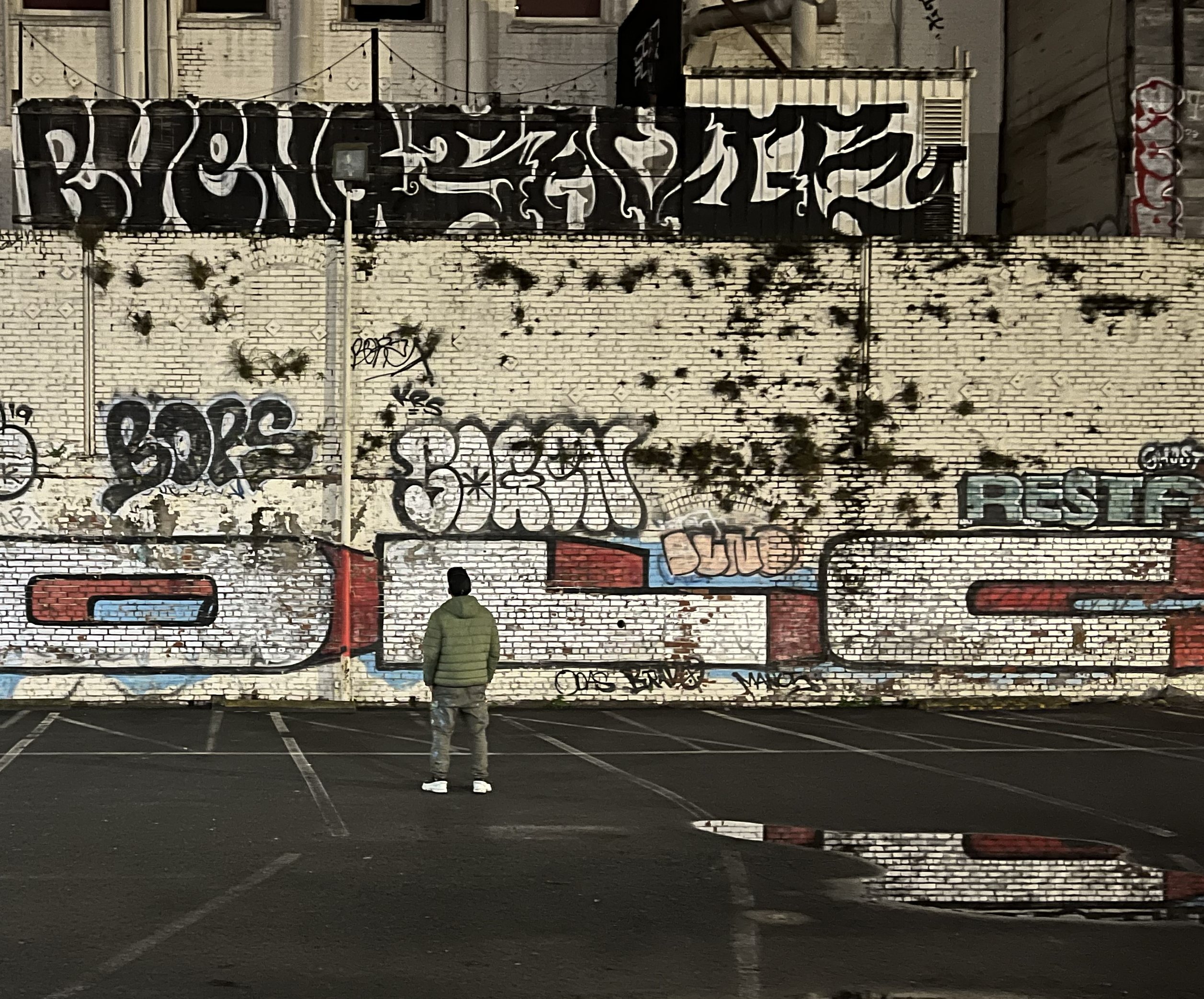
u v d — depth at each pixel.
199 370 15.41
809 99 16.30
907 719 14.84
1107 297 15.73
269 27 20.36
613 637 15.63
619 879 7.96
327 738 13.29
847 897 7.65
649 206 16.11
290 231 15.60
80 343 15.30
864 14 21.14
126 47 20.06
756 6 20.09
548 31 20.62
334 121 15.88
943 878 8.08
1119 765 11.97
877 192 16.22
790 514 15.70
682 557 15.66
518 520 15.59
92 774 11.17
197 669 15.45
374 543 15.53
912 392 15.70
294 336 15.45
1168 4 17.45
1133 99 17.48
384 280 15.50
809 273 15.66
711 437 15.67
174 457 15.41
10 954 6.46
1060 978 6.34
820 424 15.70
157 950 6.56
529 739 13.38
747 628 15.70
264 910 7.23
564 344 15.59
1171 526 15.82
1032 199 20.38
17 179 15.63
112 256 15.32
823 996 6.08
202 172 15.77
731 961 6.52
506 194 16.00
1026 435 15.76
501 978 6.22
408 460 15.53
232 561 15.47
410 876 7.95
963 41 21.22
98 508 15.35
